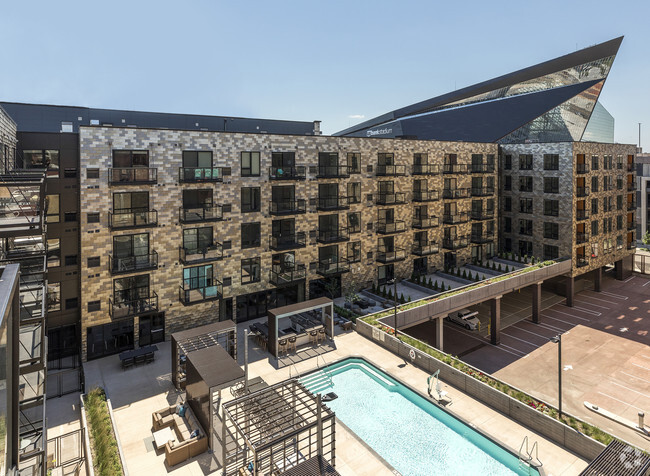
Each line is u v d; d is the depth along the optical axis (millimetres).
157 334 26859
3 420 5844
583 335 32812
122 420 18875
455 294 30672
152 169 25625
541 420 18156
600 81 51594
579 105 54812
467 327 34781
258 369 23719
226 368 18266
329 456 16609
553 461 16406
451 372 22359
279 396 16516
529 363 28281
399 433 18906
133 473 15656
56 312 25031
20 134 23875
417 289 36406
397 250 38156
